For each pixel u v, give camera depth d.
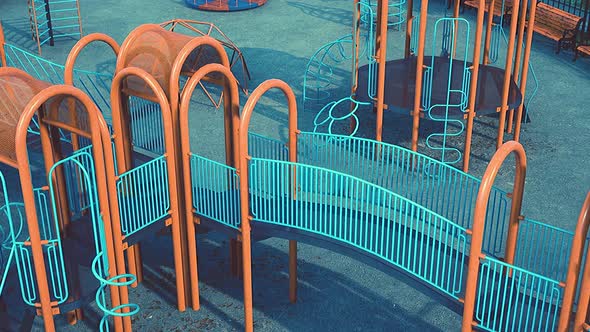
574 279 8.70
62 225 11.60
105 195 10.47
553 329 9.52
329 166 16.11
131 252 11.95
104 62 22.30
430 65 18.09
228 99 12.10
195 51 14.01
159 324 11.97
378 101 16.02
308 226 11.52
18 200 15.23
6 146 10.23
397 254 10.45
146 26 12.67
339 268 13.21
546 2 25.83
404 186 15.50
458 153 17.02
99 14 26.56
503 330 9.72
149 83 11.04
